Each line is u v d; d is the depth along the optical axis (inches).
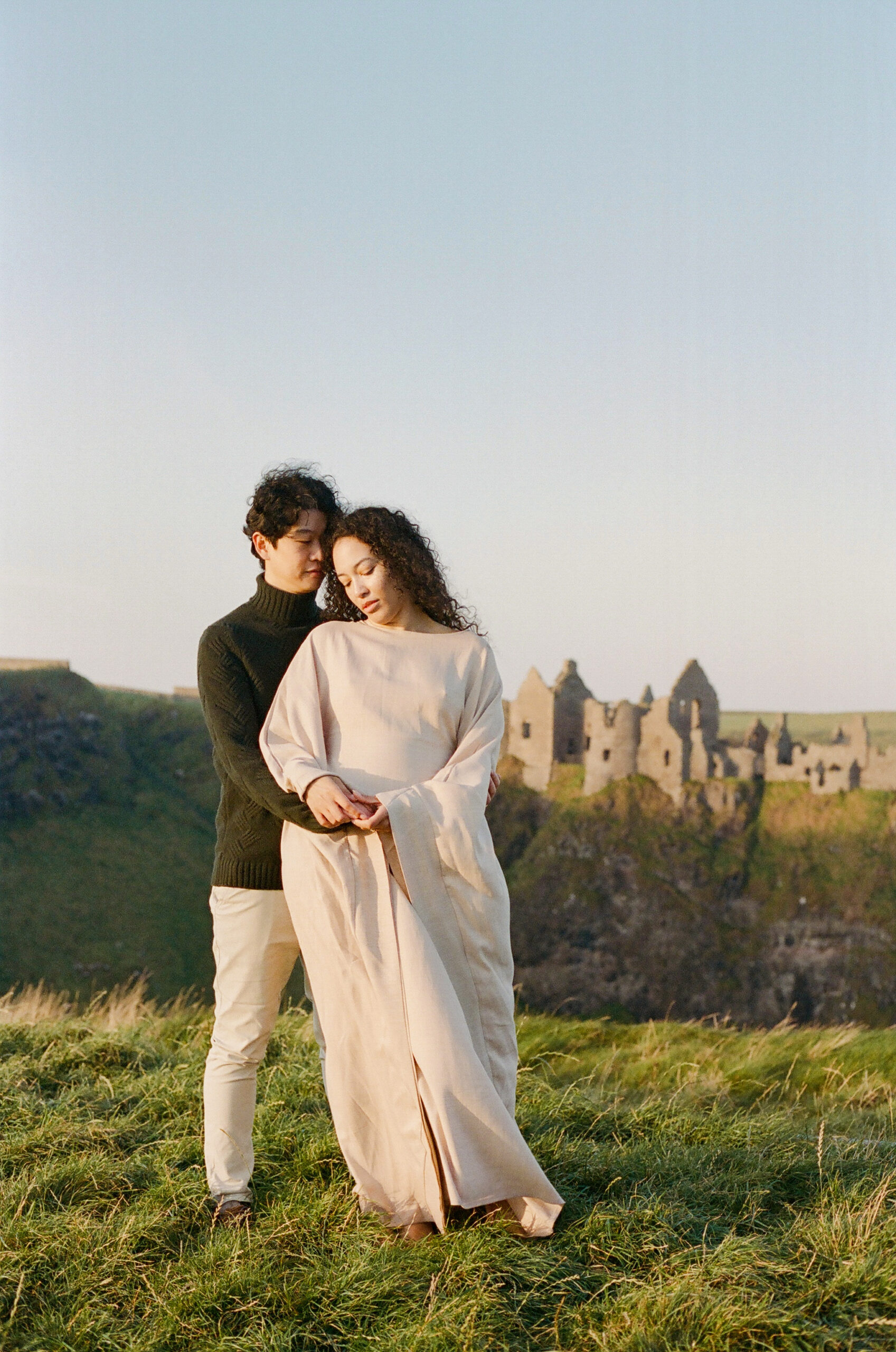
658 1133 176.4
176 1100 189.5
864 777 3639.3
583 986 3292.3
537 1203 134.4
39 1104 188.2
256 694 150.7
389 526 143.1
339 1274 125.9
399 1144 134.1
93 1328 119.6
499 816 3656.5
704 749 3654.0
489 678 146.7
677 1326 113.1
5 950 2817.4
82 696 4094.5
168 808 3737.7
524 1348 113.8
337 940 134.8
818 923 3280.0
